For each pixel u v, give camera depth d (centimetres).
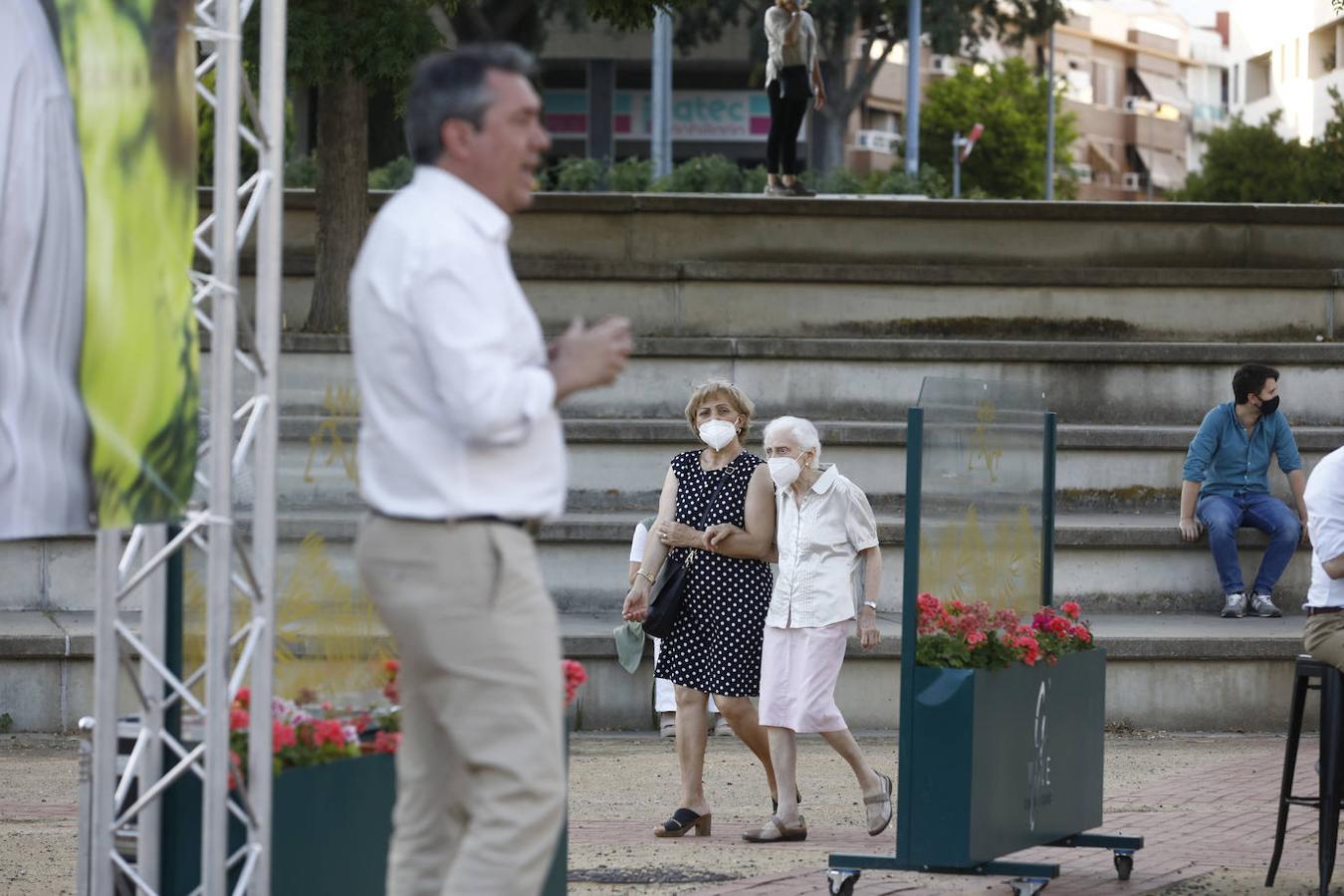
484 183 1099
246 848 1258
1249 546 3425
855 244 4612
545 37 13275
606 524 3388
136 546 1361
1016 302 4419
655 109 12162
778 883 1903
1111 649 3055
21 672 2947
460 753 1102
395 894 1164
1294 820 2345
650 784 2600
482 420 1050
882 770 2727
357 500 1413
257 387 1290
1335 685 1884
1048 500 2088
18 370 1140
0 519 1128
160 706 1306
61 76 1170
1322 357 4050
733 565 2236
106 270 1198
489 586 1087
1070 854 2144
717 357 4038
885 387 4050
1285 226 4659
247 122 3819
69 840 2119
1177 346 4066
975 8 14762
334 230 4288
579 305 4403
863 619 2212
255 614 1276
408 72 3862
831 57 14625
